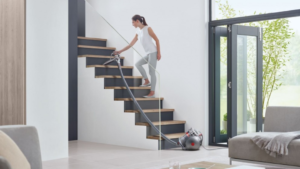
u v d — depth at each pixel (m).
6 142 2.53
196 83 6.83
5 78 4.93
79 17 7.00
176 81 7.14
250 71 6.74
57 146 5.41
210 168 3.18
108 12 8.37
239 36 6.64
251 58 6.75
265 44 8.42
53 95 5.41
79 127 7.20
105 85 6.69
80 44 7.06
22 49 5.10
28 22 5.15
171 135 6.43
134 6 7.84
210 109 6.73
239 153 4.56
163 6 7.33
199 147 6.16
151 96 6.29
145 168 4.68
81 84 7.10
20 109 5.06
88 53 6.93
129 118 6.39
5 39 4.94
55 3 5.45
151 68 6.41
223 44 6.84
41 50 5.29
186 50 6.98
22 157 2.59
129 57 6.38
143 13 7.67
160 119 6.38
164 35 7.32
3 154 2.42
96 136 6.89
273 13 6.08
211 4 6.80
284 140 4.20
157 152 5.88
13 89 5.00
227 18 6.68
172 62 7.20
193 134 6.18
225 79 6.80
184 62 7.02
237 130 6.62
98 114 6.84
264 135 4.45
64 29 5.55
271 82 8.40
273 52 8.33
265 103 8.51
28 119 5.11
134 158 5.37
